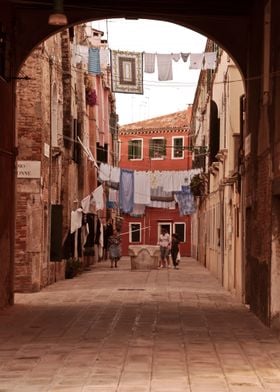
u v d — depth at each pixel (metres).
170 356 11.50
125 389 9.19
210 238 36.53
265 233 15.50
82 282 27.33
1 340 12.97
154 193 43.72
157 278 30.19
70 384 9.45
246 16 19.19
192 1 19.20
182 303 19.67
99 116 44.69
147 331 14.20
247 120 18.98
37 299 20.31
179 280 29.16
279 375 10.20
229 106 25.00
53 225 24.98
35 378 9.82
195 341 13.07
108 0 19.30
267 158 15.31
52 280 26.28
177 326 14.99
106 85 47.81
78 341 12.88
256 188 17.06
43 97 22.80
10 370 10.34
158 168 64.38
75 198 32.59
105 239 47.03
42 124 22.48
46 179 23.95
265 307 15.37
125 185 39.47
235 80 23.95
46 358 11.23
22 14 19.30
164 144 64.06
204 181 39.66
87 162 38.28
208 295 22.28
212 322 15.70
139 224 63.00
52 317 16.23
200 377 9.98
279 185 13.84
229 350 12.17
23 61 19.39
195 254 54.44
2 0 17.22
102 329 14.39
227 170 26.11
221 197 28.56
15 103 18.88
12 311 17.33
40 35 19.39
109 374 10.07
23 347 12.23
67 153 29.47
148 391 9.08
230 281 23.97
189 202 43.88
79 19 19.72
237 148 23.92
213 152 30.86
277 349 12.32
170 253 41.47
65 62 28.77
